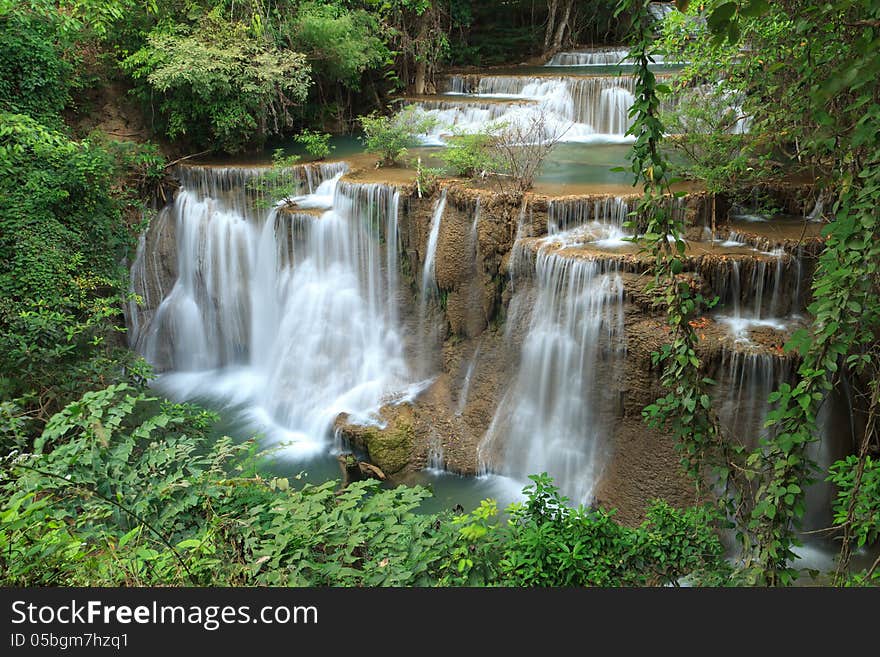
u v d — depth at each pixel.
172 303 16.11
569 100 19.16
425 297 13.52
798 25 5.21
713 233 11.32
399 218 13.43
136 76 16.12
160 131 17.17
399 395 13.29
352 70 19.02
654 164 5.07
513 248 11.88
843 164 5.62
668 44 11.47
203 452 12.61
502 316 12.36
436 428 12.53
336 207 14.23
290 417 13.87
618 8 4.90
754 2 3.22
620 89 18.19
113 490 5.16
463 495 11.51
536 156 13.92
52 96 15.43
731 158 12.14
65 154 14.04
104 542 4.96
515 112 17.86
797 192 11.72
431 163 15.75
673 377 5.88
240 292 15.76
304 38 18.31
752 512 5.32
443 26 24.56
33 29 15.03
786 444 5.00
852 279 4.62
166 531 5.16
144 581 4.64
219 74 15.70
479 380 12.63
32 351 10.04
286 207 14.77
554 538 6.25
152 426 5.60
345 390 13.89
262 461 6.49
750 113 10.30
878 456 9.30
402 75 21.81
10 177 13.41
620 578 6.36
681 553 6.57
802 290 10.34
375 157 16.67
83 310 13.41
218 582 4.70
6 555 4.48
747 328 9.96
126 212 15.66
